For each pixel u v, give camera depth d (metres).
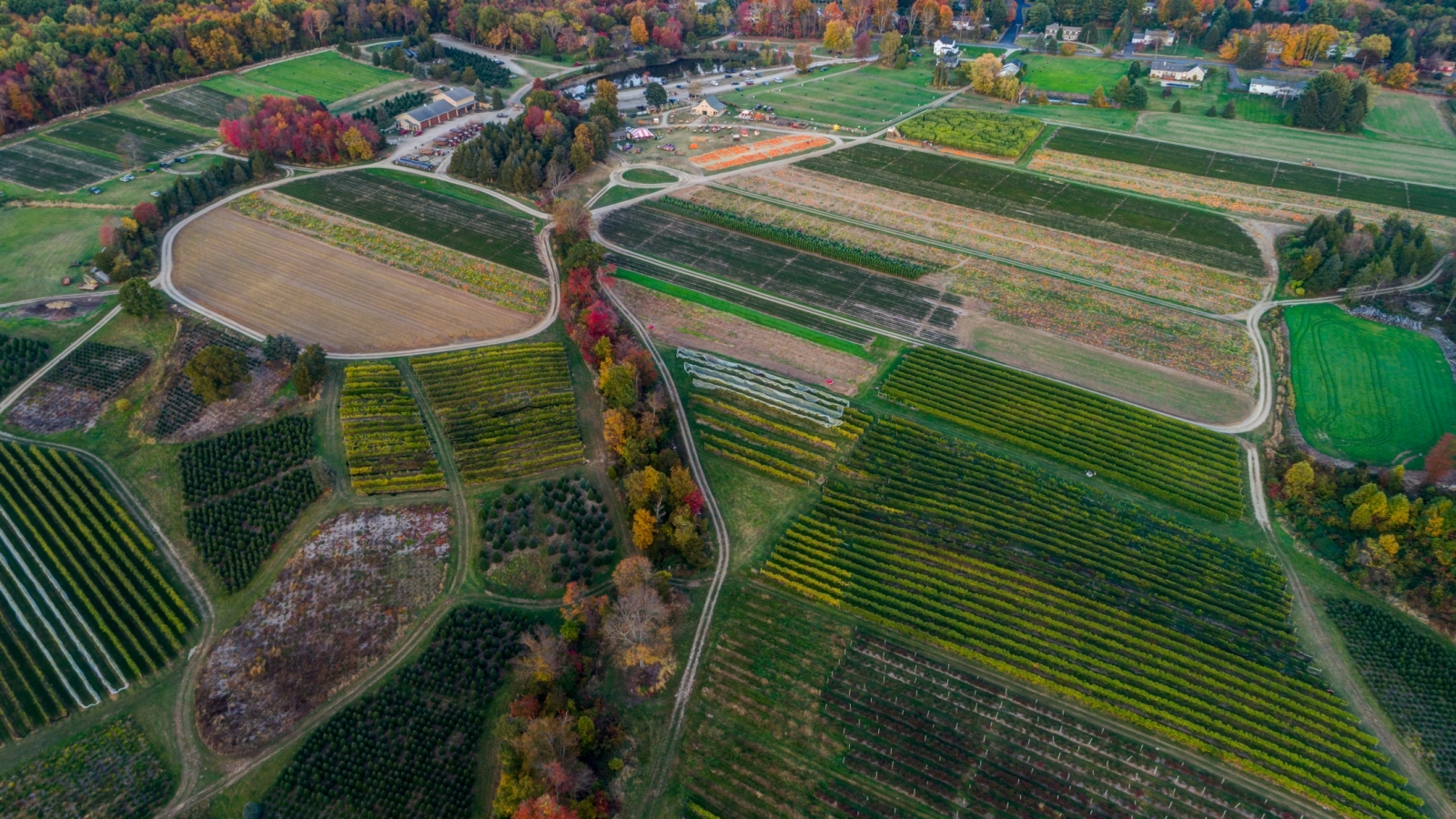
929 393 140.50
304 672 98.12
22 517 115.56
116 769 88.81
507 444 130.38
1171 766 89.62
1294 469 120.06
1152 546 113.75
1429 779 88.56
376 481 122.19
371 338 153.12
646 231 192.50
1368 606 106.38
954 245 187.38
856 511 118.94
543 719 84.12
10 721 92.81
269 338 142.00
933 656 100.50
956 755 90.50
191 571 109.50
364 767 88.69
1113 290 170.25
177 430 131.25
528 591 108.31
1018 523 116.81
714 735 92.31
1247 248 184.62
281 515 116.44
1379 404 138.75
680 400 140.38
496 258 179.50
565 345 153.25
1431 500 115.19
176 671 98.31
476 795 86.88
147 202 189.50
